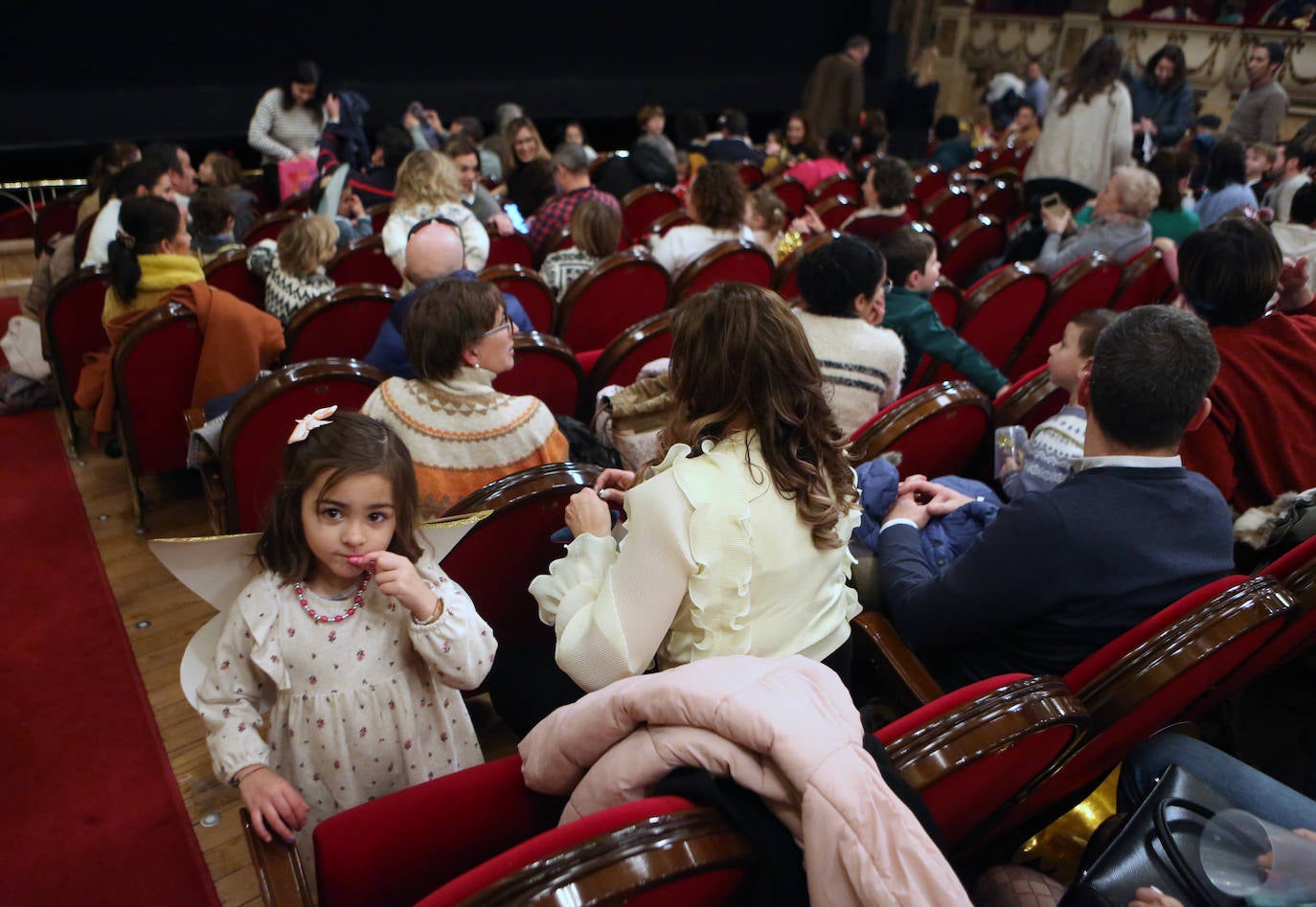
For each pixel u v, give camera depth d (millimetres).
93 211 4180
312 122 6410
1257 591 1249
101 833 1781
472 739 1385
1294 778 1765
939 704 1065
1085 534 1368
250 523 2230
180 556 1155
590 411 2604
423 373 1682
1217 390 1977
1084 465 1448
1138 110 7379
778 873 823
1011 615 1422
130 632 2361
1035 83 9555
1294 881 947
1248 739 1859
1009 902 1280
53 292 2979
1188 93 7199
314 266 3014
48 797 1855
